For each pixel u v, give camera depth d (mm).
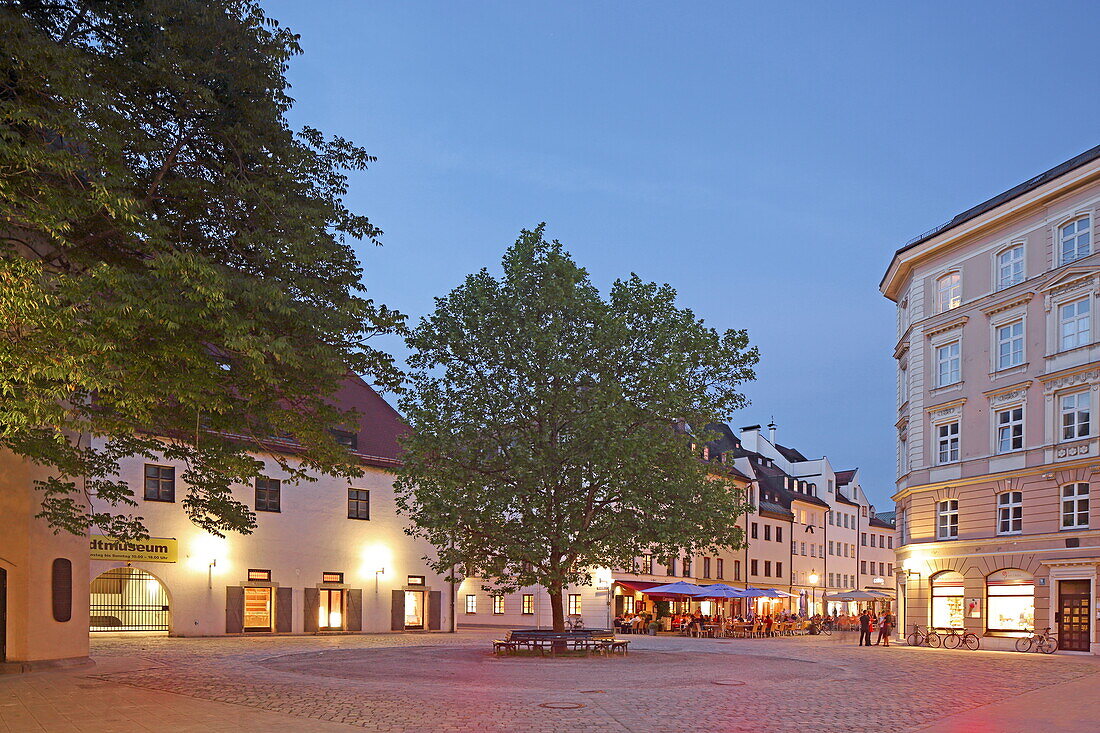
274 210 16391
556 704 15859
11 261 12664
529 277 28500
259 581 40781
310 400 17984
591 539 26344
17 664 21297
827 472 86562
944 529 41188
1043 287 37156
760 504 76000
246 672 21750
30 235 15656
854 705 16344
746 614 71250
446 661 26031
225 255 16625
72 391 15242
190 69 15344
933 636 39781
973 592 38875
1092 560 33719
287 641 36906
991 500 38781
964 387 40812
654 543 28469
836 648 38594
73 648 23172
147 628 39844
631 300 28797
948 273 42438
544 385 27000
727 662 27766
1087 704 16828
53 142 13969
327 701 15992
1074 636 34625
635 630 55906
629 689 18703
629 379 27812
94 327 13297
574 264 28766
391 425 50406
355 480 45562
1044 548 36000
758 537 75062
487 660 26578
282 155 16844
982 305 40156
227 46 16000
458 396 27906
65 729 12766
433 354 28672
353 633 44125
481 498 26641
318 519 43625
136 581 41250
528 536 26516
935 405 42094
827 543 84938
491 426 27594
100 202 13102
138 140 15242
